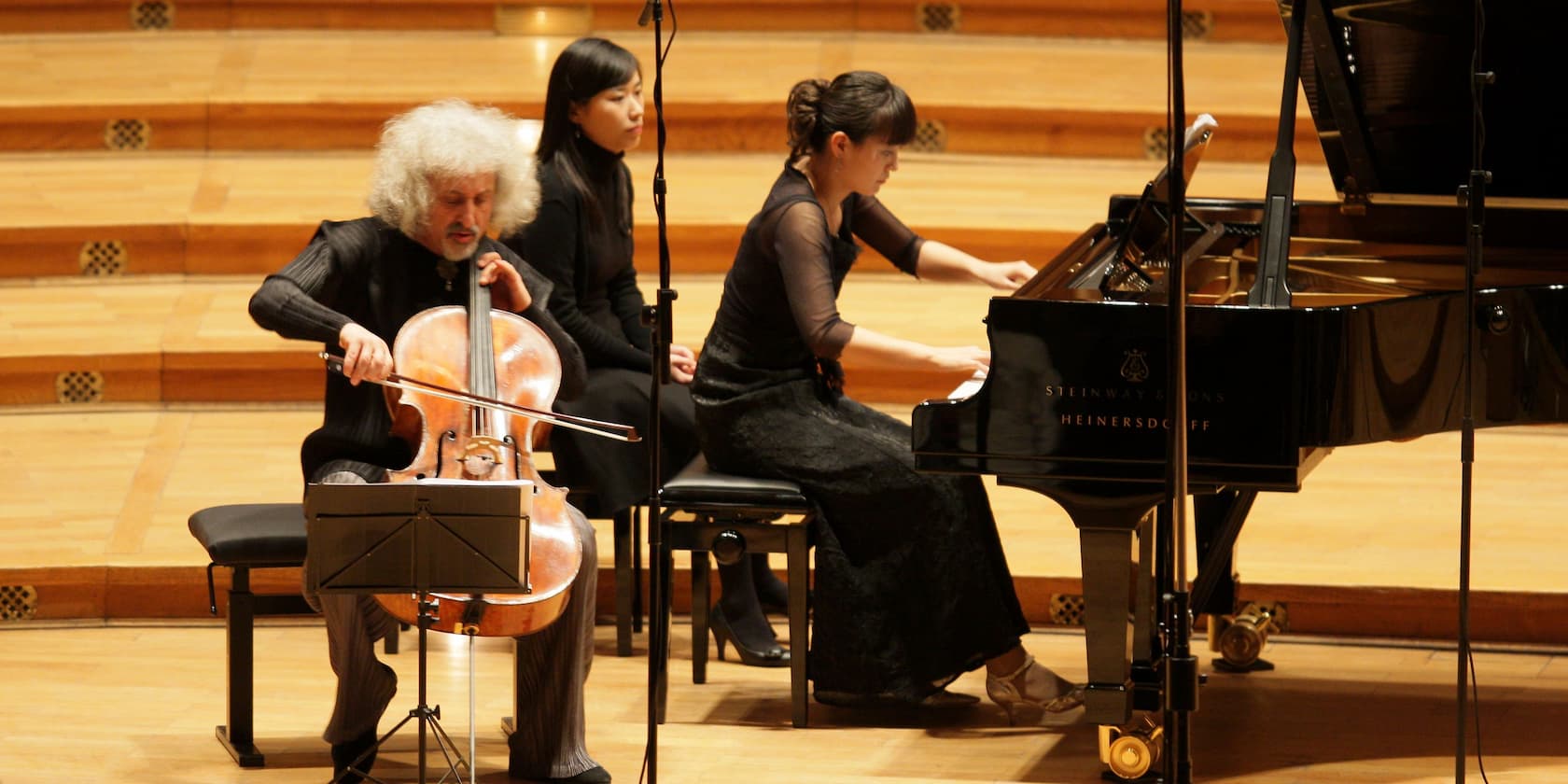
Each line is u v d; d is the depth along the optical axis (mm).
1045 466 11797
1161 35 26375
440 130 12672
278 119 24547
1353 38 13750
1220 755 13281
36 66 25484
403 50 26094
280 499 18203
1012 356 11734
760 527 13945
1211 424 11484
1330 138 14719
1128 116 24312
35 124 24469
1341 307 11398
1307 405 11383
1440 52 13555
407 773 12938
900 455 13938
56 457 19203
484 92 24719
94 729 13961
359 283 12906
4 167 24094
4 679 15188
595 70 15641
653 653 10867
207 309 21688
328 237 12852
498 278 13148
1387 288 13766
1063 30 26438
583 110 15758
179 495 18359
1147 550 12648
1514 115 13797
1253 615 15477
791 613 13953
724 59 25844
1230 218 15406
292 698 14766
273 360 20672
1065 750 13469
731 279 14562
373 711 12805
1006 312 11719
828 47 26156
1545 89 13539
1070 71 25500
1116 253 14305
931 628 13883
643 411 15617
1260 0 26156
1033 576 16484
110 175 23859
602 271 16250
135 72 25359
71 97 24578
